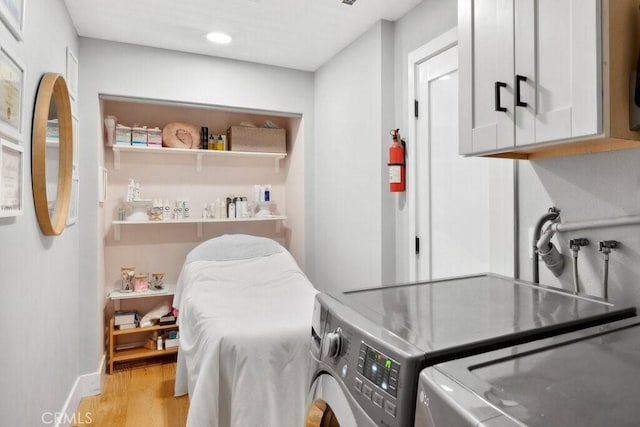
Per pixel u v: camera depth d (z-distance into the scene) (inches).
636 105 40.1
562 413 23.5
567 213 58.3
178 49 121.0
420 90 93.0
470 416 24.0
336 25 104.0
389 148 97.2
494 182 71.2
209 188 146.3
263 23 103.7
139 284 127.9
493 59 50.5
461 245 81.1
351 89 114.9
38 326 68.4
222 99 127.3
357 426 36.0
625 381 27.7
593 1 39.6
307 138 139.2
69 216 90.7
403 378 30.8
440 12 85.6
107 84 113.3
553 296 50.3
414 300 48.5
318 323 48.4
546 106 44.2
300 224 141.2
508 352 32.4
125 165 134.9
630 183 50.4
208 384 67.9
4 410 53.1
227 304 88.8
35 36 66.8
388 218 100.3
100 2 92.9
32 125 65.2
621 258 51.5
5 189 52.6
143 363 129.8
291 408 71.1
